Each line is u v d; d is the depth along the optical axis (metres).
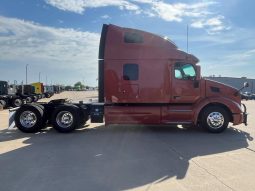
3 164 7.65
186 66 12.62
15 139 11.19
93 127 14.09
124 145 9.91
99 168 7.25
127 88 12.57
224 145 9.85
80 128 13.71
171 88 12.54
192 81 12.57
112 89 12.61
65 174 6.79
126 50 12.55
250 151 8.97
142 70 12.52
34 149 9.39
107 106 12.66
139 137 11.43
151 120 12.55
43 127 13.31
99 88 12.71
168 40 12.73
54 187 5.96
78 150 9.20
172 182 6.20
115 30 12.67
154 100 12.56
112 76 12.59
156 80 12.55
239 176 6.54
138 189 5.84
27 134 12.30
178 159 8.04
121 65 12.57
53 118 12.55
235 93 12.70
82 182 6.25
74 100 13.91
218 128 12.28
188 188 5.84
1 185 6.10
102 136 11.68
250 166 7.32
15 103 31.39
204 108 12.38
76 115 12.46
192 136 11.60
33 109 12.60
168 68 12.54
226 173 6.76
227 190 5.70
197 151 8.98
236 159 8.01
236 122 12.26
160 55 12.52
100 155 8.54
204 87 12.59
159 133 12.33
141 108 12.55
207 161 7.82
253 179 6.32
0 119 18.48
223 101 12.19
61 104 12.88
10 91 33.03
